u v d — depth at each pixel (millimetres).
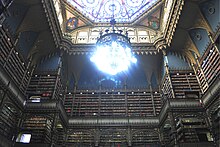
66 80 21688
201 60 17078
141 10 23000
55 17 17031
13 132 14117
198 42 17250
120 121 18281
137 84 21797
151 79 21969
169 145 15648
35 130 14758
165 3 20734
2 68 12594
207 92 14852
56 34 18391
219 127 13461
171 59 19391
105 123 18188
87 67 22250
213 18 14758
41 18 16141
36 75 18484
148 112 19156
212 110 14375
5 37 13531
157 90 20938
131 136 17391
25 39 16375
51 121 15273
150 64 21797
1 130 12750
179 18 16484
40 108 15859
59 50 19906
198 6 15312
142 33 22656
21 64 16109
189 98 16078
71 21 22969
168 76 18266
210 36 15086
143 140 17188
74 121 18375
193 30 17219
